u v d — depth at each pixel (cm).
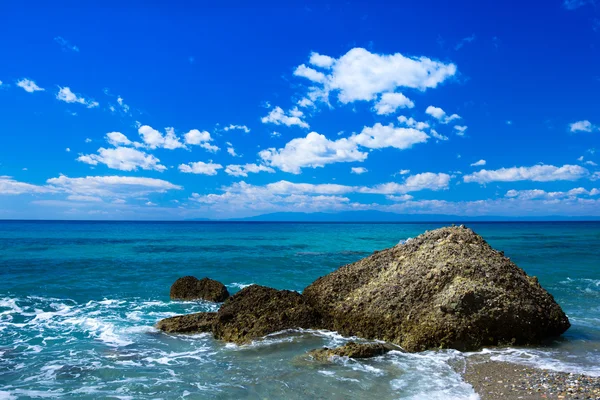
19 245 5397
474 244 1650
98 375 1109
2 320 1703
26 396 973
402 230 13138
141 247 5300
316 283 1681
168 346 1365
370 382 1021
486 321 1267
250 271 3144
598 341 1345
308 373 1091
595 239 7444
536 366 1105
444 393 948
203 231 11444
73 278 2734
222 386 1020
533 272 2998
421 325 1284
